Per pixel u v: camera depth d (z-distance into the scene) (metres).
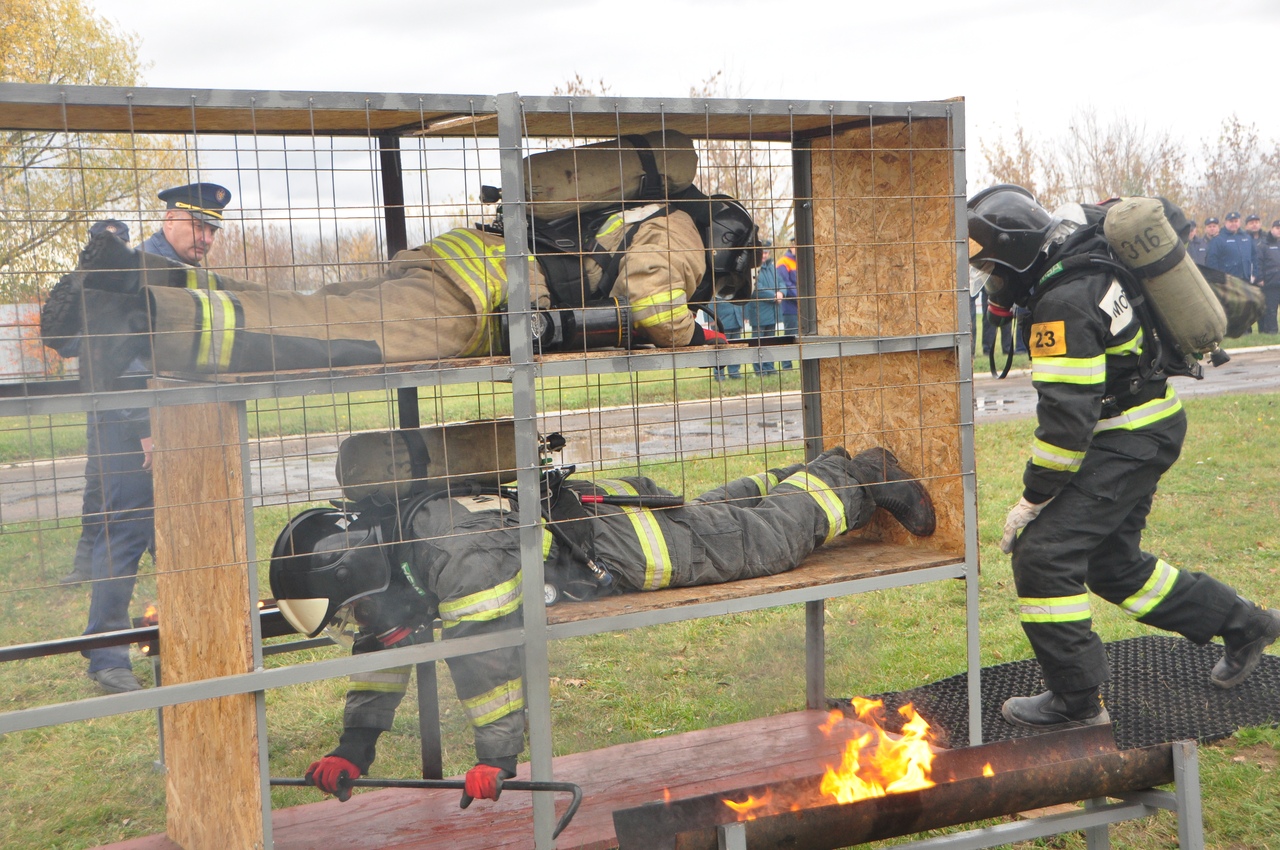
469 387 11.44
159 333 2.47
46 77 11.88
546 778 2.85
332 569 2.77
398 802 3.41
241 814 2.70
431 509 2.88
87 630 4.46
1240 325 3.64
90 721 4.34
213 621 2.77
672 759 3.69
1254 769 3.35
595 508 3.20
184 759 3.11
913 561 3.50
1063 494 3.51
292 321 2.79
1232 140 27.64
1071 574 3.48
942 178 3.50
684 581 3.18
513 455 3.28
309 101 2.55
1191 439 9.00
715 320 3.43
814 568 3.46
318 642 3.69
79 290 2.77
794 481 3.59
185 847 3.17
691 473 7.74
